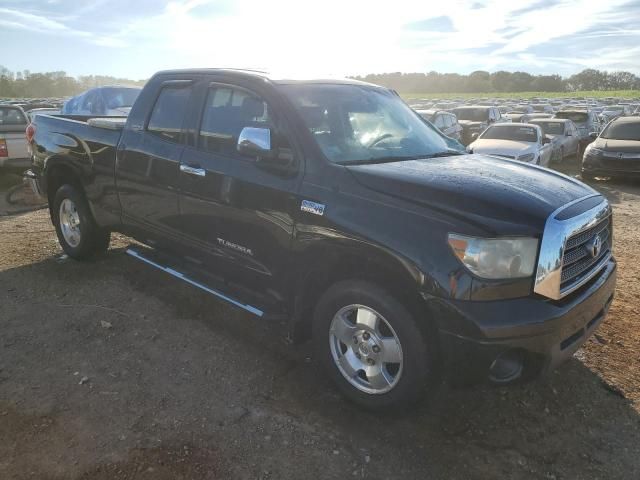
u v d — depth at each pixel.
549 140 14.47
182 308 4.52
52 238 6.48
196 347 3.87
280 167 3.31
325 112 3.51
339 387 3.24
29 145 5.76
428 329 2.81
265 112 3.49
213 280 4.04
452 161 3.52
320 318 3.24
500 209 2.69
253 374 3.54
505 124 14.60
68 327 4.11
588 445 2.90
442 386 3.43
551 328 2.64
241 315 4.43
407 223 2.75
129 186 4.47
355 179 3.03
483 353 2.60
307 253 3.19
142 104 4.41
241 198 3.51
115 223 4.82
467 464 2.74
